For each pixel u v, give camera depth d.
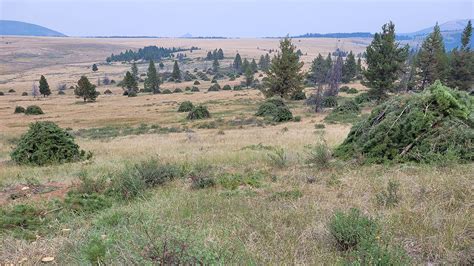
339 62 53.56
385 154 7.91
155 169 8.16
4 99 83.62
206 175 7.86
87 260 3.45
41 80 90.56
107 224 5.09
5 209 6.07
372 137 8.37
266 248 3.86
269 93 51.00
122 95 90.12
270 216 4.90
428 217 4.20
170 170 8.37
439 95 7.96
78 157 13.85
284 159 9.02
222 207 5.56
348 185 6.25
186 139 20.81
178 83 122.75
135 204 6.29
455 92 8.62
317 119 34.03
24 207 6.00
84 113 54.41
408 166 7.03
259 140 17.39
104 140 24.66
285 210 5.14
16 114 55.50
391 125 8.08
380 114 8.72
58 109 61.28
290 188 6.47
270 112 38.38
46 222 5.54
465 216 4.07
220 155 11.41
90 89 74.38
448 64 51.78
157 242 3.36
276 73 49.94
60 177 9.51
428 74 51.41
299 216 4.83
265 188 6.73
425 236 3.81
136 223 4.62
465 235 3.72
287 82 49.91
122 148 17.03
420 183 5.58
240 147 14.64
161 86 112.25
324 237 4.05
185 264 2.96
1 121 47.03
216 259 3.38
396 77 42.88
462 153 7.05
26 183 8.53
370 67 43.44
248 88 95.69
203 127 32.38
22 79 151.25
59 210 6.11
